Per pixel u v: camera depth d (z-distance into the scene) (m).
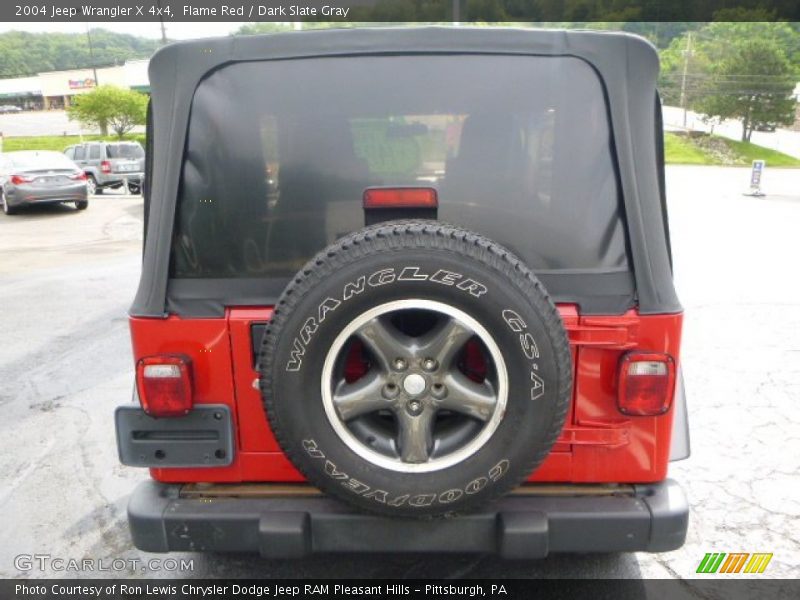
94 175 22.78
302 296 2.01
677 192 22.59
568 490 2.42
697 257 10.09
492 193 2.35
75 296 8.36
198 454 2.39
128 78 72.88
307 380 2.05
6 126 65.06
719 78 53.78
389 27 2.29
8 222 16.09
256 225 2.36
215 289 2.33
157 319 2.31
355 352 2.29
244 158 2.33
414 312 2.12
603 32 2.27
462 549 2.35
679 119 58.53
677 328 2.28
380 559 3.20
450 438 2.15
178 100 2.29
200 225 2.34
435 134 2.33
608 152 2.29
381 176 2.36
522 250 2.36
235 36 2.30
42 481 4.02
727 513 3.55
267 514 2.35
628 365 2.26
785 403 4.84
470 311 2.00
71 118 48.91
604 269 2.31
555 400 2.05
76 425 4.77
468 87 2.30
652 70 2.27
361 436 2.16
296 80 2.31
